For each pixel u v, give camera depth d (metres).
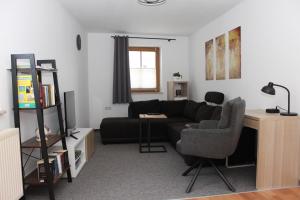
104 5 3.55
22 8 2.33
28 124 2.44
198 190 2.43
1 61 1.99
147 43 5.66
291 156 2.42
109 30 5.20
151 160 3.43
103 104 5.59
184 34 5.64
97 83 5.53
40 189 2.49
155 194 2.35
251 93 3.27
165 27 4.95
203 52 4.91
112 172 2.96
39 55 2.72
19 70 2.12
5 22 2.05
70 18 3.96
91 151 3.65
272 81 2.85
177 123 4.31
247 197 2.26
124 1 3.38
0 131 1.83
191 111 4.67
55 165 2.36
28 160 2.45
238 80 3.59
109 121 4.48
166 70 5.79
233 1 3.42
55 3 3.26
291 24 2.54
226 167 3.08
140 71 5.71
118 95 5.40
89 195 2.34
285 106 2.67
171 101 5.27
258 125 2.36
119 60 5.36
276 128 2.37
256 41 3.13
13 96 2.04
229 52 3.83
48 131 2.58
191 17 4.21
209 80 4.65
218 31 4.20
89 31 5.30
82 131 3.56
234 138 2.37
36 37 2.64
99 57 5.49
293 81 2.54
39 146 2.08
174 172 2.95
